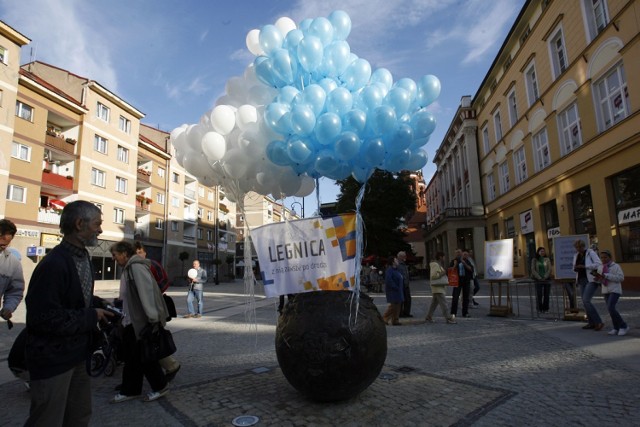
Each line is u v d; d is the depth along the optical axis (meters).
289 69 4.10
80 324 2.54
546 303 10.81
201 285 12.12
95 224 2.78
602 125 16.31
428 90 4.43
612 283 7.18
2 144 22.61
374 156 3.97
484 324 9.14
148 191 37.91
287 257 4.20
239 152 4.24
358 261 4.07
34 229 24.95
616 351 5.90
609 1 15.34
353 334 3.79
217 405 4.05
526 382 4.62
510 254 10.62
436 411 3.78
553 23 19.64
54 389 2.45
